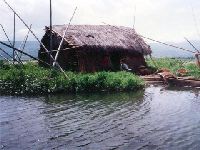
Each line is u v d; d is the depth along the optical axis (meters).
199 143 13.10
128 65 39.41
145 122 16.64
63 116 17.98
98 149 12.56
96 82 26.38
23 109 19.70
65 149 12.57
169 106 20.75
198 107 20.38
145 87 29.11
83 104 21.28
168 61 48.91
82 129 15.38
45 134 14.52
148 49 40.16
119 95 24.77
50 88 25.33
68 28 36.91
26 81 25.70
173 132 14.74
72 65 35.47
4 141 13.48
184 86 29.94
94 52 35.75
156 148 12.62
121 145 13.01
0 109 19.67
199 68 37.47
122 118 17.55
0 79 26.34
